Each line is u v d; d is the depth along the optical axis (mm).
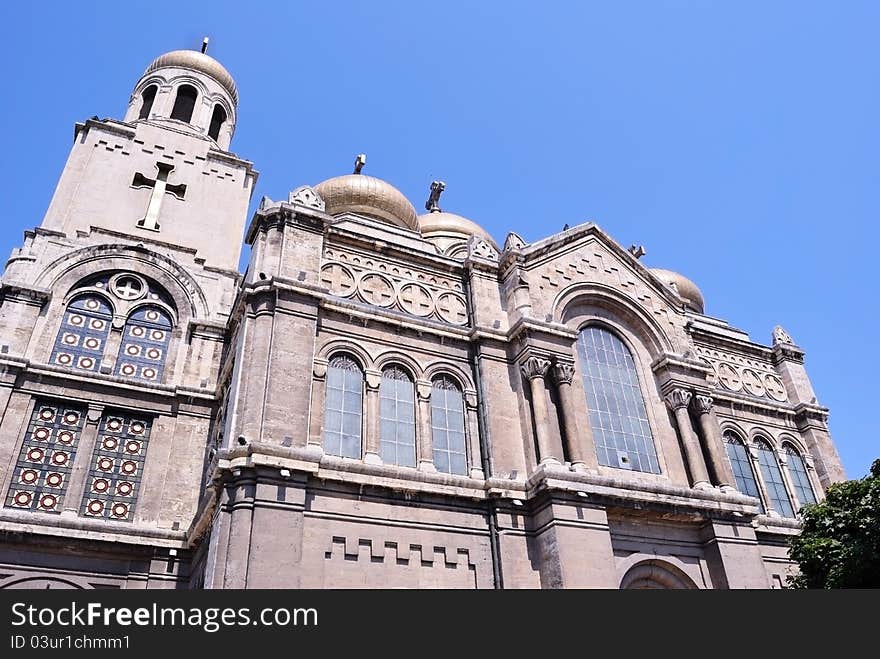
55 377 24688
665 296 30438
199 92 39125
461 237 43312
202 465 25188
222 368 27062
